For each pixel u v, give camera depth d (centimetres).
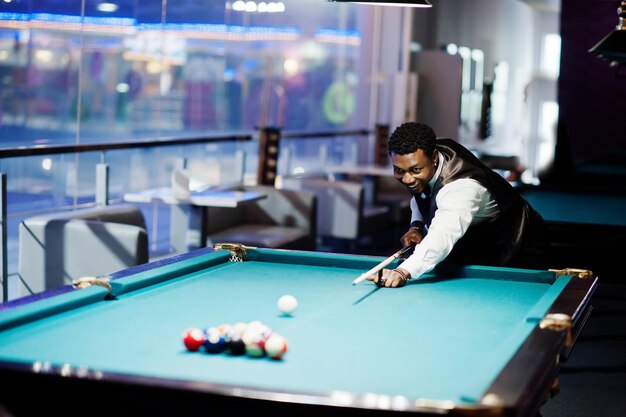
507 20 1585
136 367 203
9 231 662
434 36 1182
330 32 1102
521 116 1767
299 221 720
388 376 203
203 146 911
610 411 414
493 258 368
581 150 985
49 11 692
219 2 863
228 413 185
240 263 354
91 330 237
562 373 477
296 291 302
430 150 331
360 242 903
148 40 815
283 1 1014
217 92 1002
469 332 249
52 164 755
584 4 970
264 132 776
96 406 192
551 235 599
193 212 596
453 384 198
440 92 1055
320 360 215
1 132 1072
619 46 479
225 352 220
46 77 1172
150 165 862
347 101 1103
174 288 300
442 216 327
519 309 282
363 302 287
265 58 984
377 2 400
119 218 532
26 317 239
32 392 194
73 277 485
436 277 336
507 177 1077
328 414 179
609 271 592
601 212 656
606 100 970
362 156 1098
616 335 566
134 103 1025
